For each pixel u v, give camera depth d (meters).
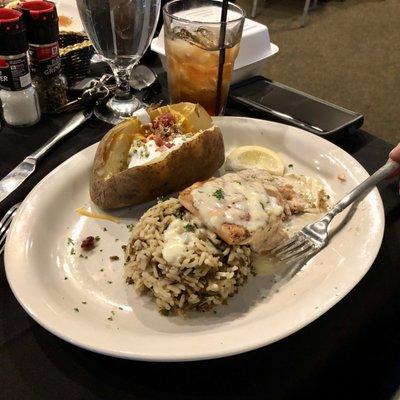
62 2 1.28
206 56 0.90
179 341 0.52
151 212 0.70
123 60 0.96
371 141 0.95
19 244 0.66
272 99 1.02
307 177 0.84
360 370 0.66
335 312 0.62
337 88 2.35
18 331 0.57
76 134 0.93
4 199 0.77
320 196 0.80
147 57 1.20
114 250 0.71
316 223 0.72
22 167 0.82
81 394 0.51
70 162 0.81
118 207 0.78
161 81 1.14
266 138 0.92
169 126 0.83
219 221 0.65
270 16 3.02
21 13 0.87
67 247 0.71
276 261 0.69
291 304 0.58
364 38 2.82
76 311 0.60
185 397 0.52
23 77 0.89
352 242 0.68
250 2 3.18
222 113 1.01
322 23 2.96
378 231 0.68
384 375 0.72
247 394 0.52
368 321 0.62
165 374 0.54
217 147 0.81
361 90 2.34
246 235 0.65
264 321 0.55
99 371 0.54
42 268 0.65
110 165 0.78
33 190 0.74
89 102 1.00
